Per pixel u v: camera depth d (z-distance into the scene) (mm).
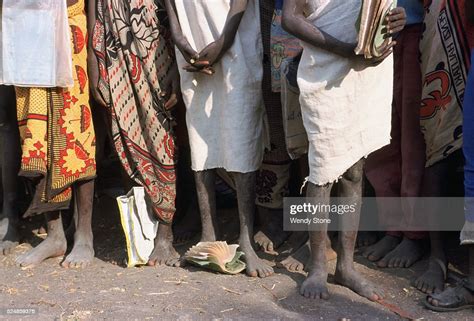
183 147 5047
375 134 4020
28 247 5105
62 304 4043
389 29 3668
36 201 4672
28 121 4555
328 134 3941
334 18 3844
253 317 3826
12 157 5090
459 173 4773
